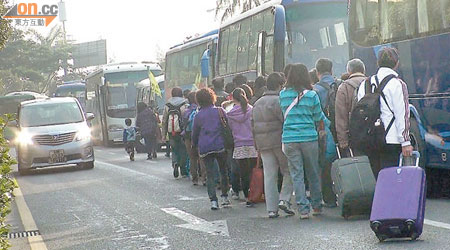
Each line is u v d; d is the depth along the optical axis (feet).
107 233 40.37
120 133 146.61
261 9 71.67
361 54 49.49
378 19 47.50
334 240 32.91
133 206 50.57
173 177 69.26
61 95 217.15
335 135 41.60
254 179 45.52
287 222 38.99
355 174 36.37
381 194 31.32
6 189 28.40
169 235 38.09
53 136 85.71
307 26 65.67
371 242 31.73
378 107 34.68
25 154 85.15
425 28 42.73
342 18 65.51
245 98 45.98
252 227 38.40
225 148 45.80
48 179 78.02
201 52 107.86
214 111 45.55
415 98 43.80
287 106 38.52
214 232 37.86
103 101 147.64
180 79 117.08
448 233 32.63
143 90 135.44
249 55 75.00
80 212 49.80
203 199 51.72
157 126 96.99
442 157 42.04
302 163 39.04
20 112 89.15
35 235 41.88
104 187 64.75
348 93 38.65
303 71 38.60
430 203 42.55
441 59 41.45
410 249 29.71
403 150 34.37
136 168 83.35
